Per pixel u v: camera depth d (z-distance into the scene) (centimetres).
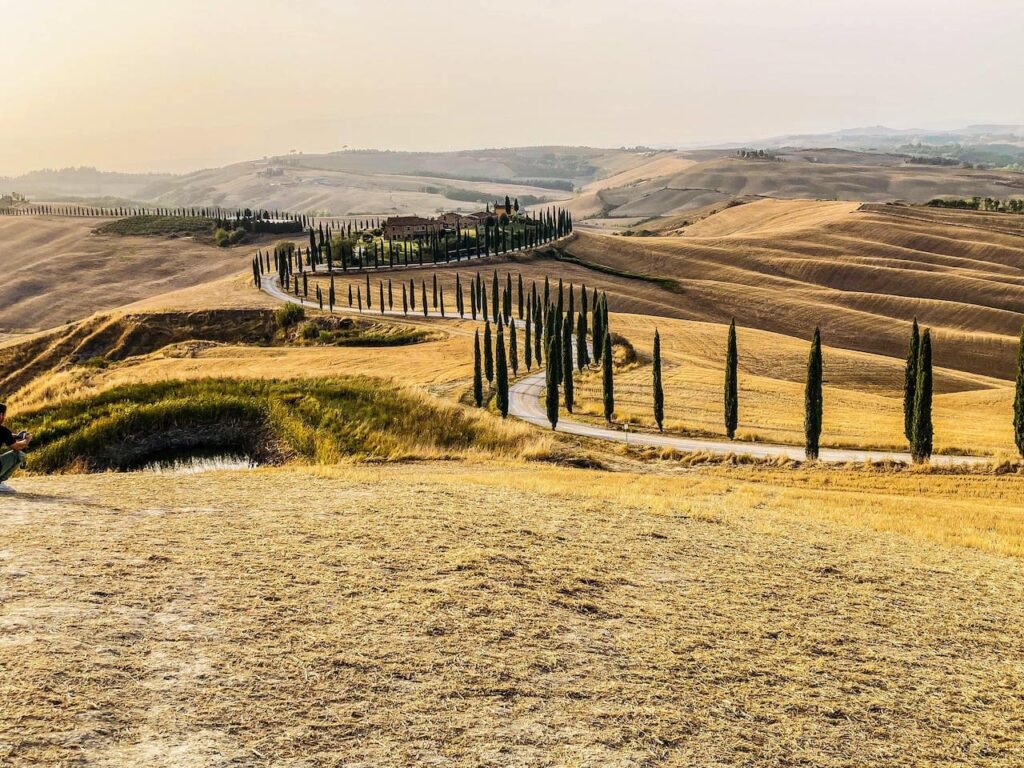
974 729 1166
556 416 8469
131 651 1032
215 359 13400
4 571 1255
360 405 5434
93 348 16400
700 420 9112
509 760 896
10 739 791
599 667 1199
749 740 1036
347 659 1098
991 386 14788
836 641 1473
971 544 2736
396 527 1848
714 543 2158
